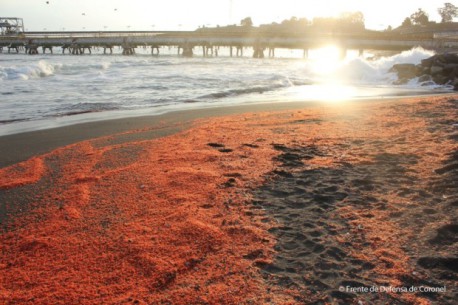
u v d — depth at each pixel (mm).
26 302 2785
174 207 4312
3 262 3342
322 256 3277
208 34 68500
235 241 3555
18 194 4844
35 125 8750
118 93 14039
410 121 8648
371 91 17375
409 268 3076
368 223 3828
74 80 17422
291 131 7934
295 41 61844
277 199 4469
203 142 7137
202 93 14719
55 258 3359
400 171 5246
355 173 5242
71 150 6809
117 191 4836
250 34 66562
